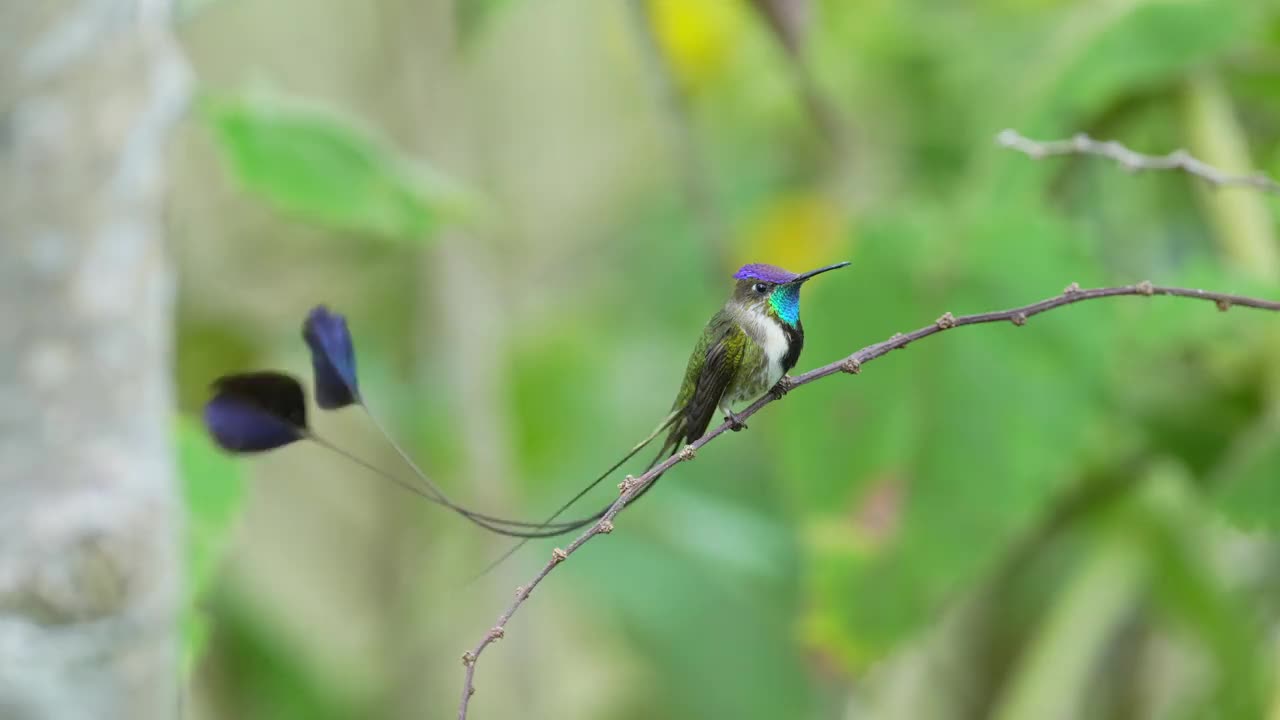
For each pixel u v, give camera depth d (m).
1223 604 7.83
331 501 10.19
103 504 3.71
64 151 3.64
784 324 5.95
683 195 10.41
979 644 9.22
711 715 9.57
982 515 6.95
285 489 10.04
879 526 7.01
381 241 9.87
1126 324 6.99
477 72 10.94
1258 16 7.32
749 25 9.27
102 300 3.71
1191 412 7.86
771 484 9.98
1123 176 8.20
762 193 11.06
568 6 11.28
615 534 9.93
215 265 9.95
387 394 10.01
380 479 10.10
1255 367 7.71
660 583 9.76
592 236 11.72
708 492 10.02
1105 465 7.96
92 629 3.72
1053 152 5.51
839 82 10.14
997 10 9.47
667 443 5.82
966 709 9.20
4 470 3.63
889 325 7.20
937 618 6.93
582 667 10.98
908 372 7.12
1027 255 7.03
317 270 10.40
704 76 9.75
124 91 3.73
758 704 9.59
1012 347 7.02
